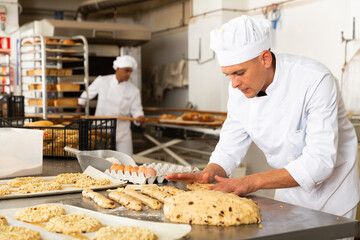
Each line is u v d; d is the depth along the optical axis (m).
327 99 1.74
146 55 9.40
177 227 1.20
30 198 1.56
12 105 3.57
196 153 4.63
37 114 4.39
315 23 5.18
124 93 4.87
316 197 1.97
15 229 1.17
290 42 5.57
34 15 8.88
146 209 1.40
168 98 8.70
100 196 1.49
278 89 1.82
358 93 4.54
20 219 1.30
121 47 6.42
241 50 1.65
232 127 2.08
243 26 1.64
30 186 1.65
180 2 7.99
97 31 5.86
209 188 1.54
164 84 8.32
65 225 1.20
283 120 1.86
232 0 6.28
